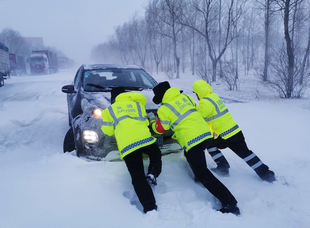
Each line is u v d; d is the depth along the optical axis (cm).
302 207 257
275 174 329
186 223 232
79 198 256
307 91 1102
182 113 271
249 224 230
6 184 278
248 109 734
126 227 222
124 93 290
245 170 345
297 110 711
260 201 268
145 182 256
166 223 230
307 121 580
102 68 510
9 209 230
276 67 1051
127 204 259
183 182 308
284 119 603
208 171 262
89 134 325
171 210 249
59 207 239
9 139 523
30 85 1788
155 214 238
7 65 2042
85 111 352
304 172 335
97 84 454
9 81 2334
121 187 289
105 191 275
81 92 421
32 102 998
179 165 343
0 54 1820
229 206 246
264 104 828
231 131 302
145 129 271
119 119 269
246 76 2038
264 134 495
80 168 314
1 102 1012
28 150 457
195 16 2170
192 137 264
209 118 304
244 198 275
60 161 335
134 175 257
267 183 306
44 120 688
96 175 303
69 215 229
